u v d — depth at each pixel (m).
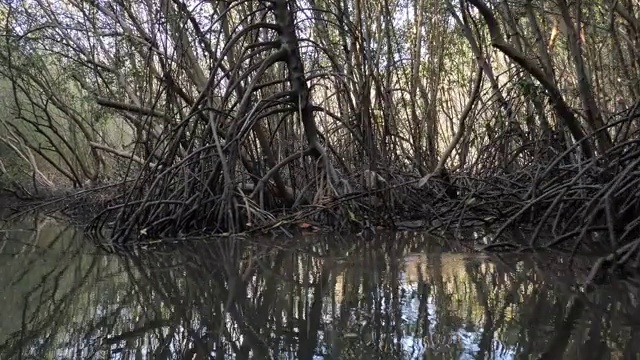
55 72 13.02
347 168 6.17
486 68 6.77
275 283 2.91
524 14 5.67
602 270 2.88
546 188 4.78
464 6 6.56
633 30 5.55
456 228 4.80
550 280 2.72
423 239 4.52
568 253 3.47
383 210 5.63
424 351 1.77
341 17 6.70
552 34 7.29
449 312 2.21
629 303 2.25
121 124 15.29
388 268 3.20
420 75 9.37
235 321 2.22
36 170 12.36
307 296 2.58
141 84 7.71
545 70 5.05
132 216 5.13
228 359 1.78
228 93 5.54
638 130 4.76
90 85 9.30
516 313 2.16
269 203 6.12
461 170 7.59
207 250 4.28
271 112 5.77
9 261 3.94
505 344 1.80
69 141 15.63
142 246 4.68
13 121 16.55
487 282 2.72
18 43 9.16
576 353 1.70
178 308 2.46
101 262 3.84
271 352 1.83
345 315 2.23
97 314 2.40
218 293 2.73
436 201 6.41
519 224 4.73
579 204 4.24
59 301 2.66
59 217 8.37
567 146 5.76
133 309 2.47
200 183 5.43
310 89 6.07
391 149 7.27
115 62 8.19
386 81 7.69
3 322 2.30
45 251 4.48
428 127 8.46
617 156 4.46
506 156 7.04
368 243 4.39
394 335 1.94
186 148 6.04
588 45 6.80
